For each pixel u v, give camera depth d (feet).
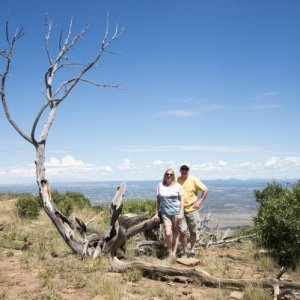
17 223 46.47
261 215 30.30
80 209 58.65
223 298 17.92
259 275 23.24
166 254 27.30
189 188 26.61
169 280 20.99
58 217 28.12
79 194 65.36
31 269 23.90
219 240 34.14
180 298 17.98
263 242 30.27
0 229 41.68
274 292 18.08
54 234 38.91
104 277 20.80
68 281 20.68
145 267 21.68
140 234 36.52
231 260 27.27
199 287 19.88
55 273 22.57
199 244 32.50
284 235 26.91
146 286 19.79
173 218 25.85
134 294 18.49
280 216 26.91
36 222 48.60
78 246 27.68
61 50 29.96
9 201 57.88
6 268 24.32
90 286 19.52
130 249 28.89
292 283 18.21
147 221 26.81
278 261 26.63
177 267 21.81
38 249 29.86
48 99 29.12
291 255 26.99
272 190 36.76
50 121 29.86
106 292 18.31
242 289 19.15
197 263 24.70
